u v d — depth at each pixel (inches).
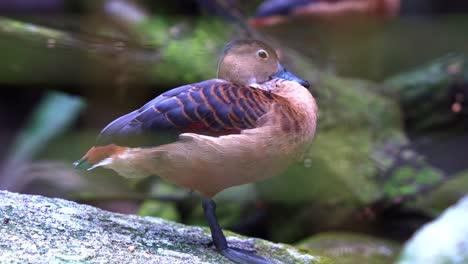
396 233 357.7
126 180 392.5
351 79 456.1
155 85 365.4
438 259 205.2
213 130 186.5
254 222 379.6
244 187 386.9
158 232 210.2
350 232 360.2
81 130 449.4
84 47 340.8
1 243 178.2
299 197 365.7
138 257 184.9
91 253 181.9
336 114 400.5
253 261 195.3
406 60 495.8
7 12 410.9
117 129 185.8
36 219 197.6
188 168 186.9
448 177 393.7
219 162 184.7
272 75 216.7
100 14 399.5
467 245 203.8
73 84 360.2
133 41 361.4
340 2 453.1
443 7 530.9
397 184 370.3
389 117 431.2
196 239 209.9
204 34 393.4
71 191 381.1
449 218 213.2
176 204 382.9
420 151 470.0
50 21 398.6
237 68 215.0
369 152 385.7
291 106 195.5
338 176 363.6
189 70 364.5
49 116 475.8
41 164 406.6
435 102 469.4
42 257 173.9
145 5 429.4
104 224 206.8
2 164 528.7
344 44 466.9
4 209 199.5
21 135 492.1
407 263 207.9
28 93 547.8
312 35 458.6
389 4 464.8
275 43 414.0
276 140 187.9
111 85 361.7
